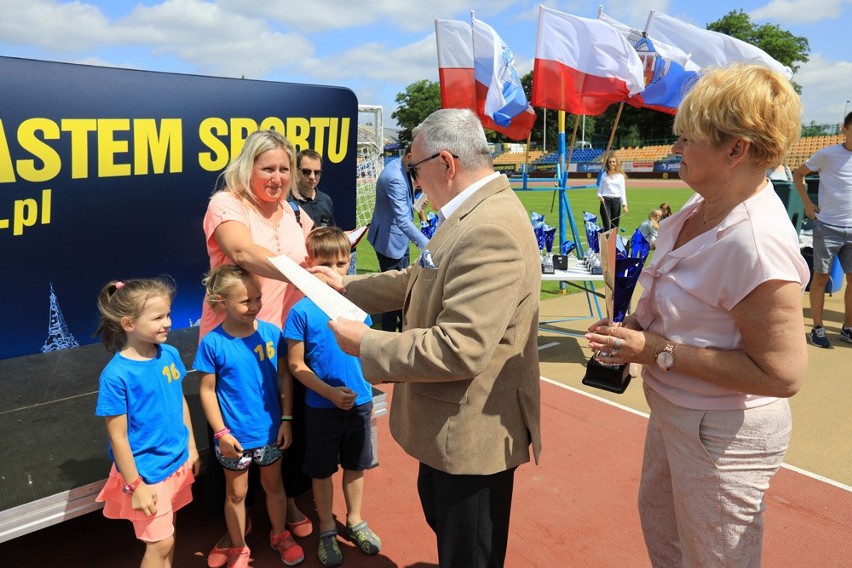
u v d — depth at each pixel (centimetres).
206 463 270
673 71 650
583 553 285
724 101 150
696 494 174
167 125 454
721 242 156
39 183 400
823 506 322
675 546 212
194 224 480
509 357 190
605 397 467
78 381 340
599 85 630
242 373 250
